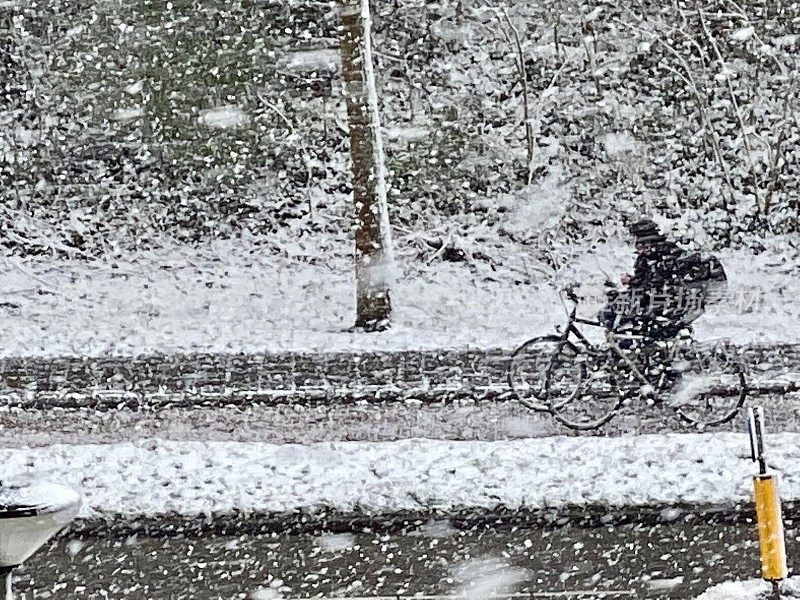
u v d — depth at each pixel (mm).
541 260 26953
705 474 10461
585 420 13102
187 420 13984
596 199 28719
